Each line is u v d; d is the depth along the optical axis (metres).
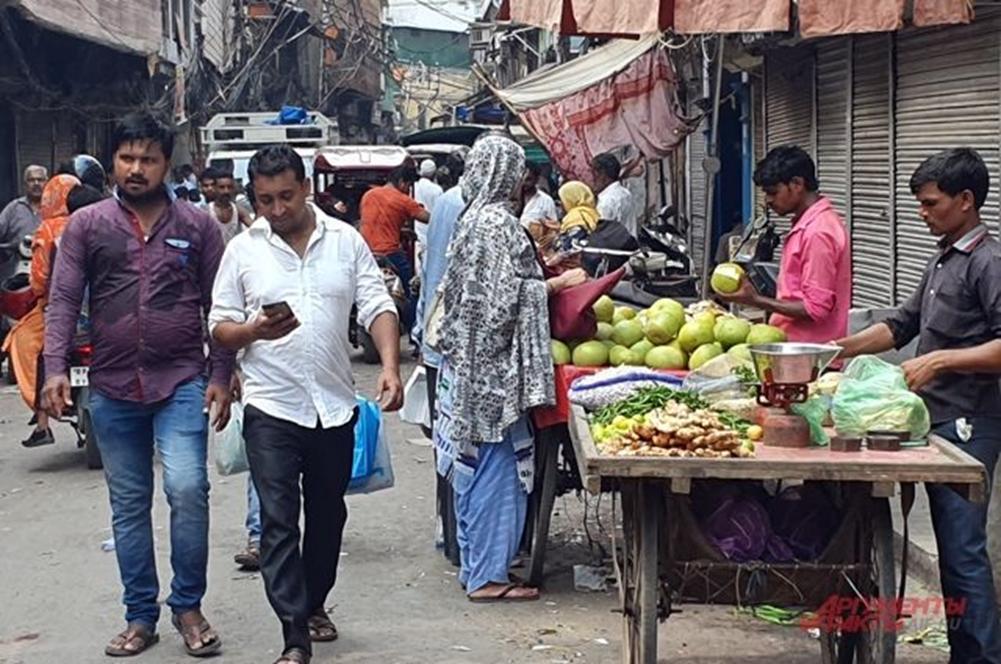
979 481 4.15
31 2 15.49
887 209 10.55
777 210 6.01
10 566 7.04
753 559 4.62
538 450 6.32
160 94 25.39
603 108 12.69
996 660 4.82
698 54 14.05
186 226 5.59
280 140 22.77
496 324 6.07
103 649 5.74
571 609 6.22
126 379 5.51
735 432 4.39
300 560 5.29
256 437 5.29
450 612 6.19
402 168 14.73
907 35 9.99
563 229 9.73
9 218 12.82
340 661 5.53
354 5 45.41
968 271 4.77
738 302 5.84
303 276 5.38
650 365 5.99
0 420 11.31
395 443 10.17
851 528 4.57
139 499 5.66
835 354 4.56
